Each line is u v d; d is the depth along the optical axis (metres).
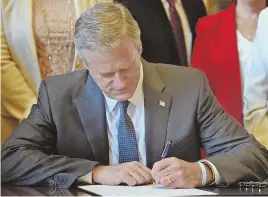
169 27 2.50
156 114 1.80
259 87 2.38
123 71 1.61
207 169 1.65
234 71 2.45
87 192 1.53
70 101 1.85
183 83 1.85
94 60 1.60
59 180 1.69
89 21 1.59
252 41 2.46
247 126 2.39
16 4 2.38
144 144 1.80
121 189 1.58
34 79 2.39
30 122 1.86
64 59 2.38
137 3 2.46
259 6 2.47
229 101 2.44
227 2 2.76
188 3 2.60
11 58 2.40
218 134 1.81
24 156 1.76
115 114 1.82
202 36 2.53
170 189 1.58
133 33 1.61
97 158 1.81
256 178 1.72
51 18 2.38
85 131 1.82
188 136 1.79
